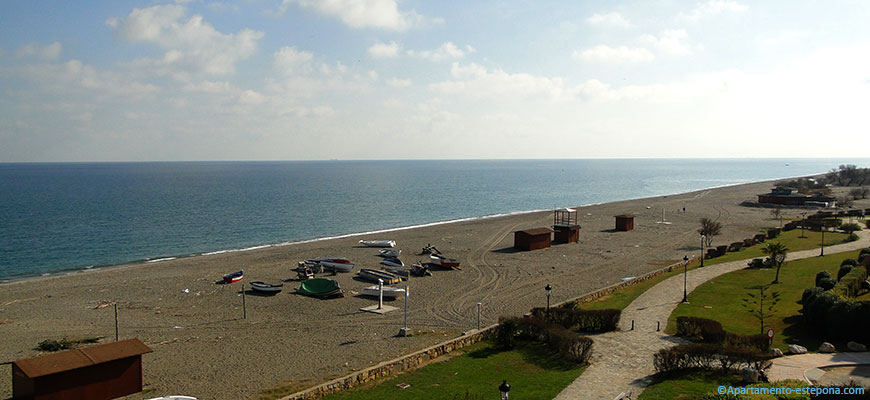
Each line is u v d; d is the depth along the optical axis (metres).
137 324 40.84
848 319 30.08
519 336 34.88
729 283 47.97
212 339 36.94
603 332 35.19
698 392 23.08
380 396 25.16
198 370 30.70
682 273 54.03
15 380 25.55
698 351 26.14
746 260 59.22
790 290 43.78
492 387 25.70
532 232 77.06
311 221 113.94
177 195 174.12
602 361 29.06
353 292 51.41
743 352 25.39
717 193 176.50
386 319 42.00
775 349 28.28
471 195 187.88
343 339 36.78
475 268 63.47
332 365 31.33
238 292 51.12
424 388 26.03
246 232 97.69
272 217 119.31
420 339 36.56
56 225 101.62
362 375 27.31
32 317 42.81
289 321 41.62
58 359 25.75
